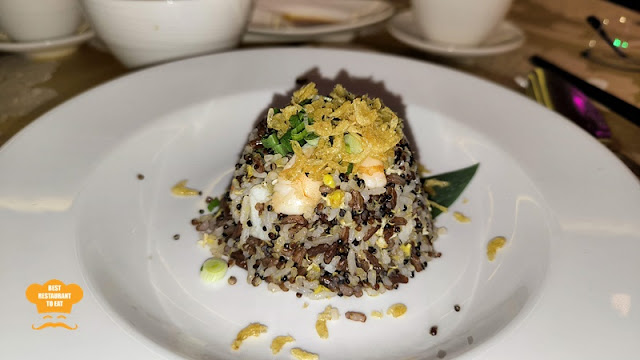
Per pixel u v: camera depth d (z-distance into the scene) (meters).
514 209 0.19
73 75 0.25
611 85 0.25
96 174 0.19
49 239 0.16
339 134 0.17
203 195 0.21
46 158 0.19
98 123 0.21
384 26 0.31
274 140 0.18
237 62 0.24
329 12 0.30
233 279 0.18
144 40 0.23
